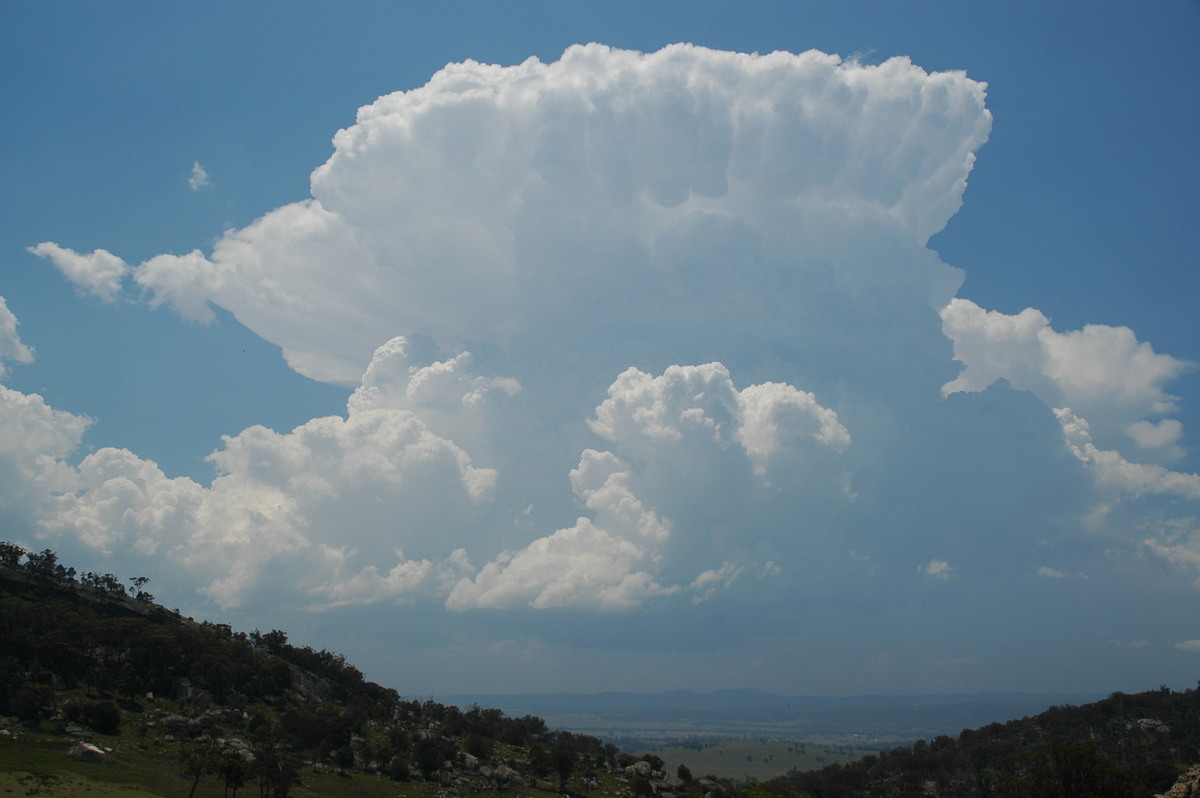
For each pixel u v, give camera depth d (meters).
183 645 150.25
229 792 103.25
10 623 129.50
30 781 92.06
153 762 109.31
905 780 191.75
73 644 134.75
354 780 124.75
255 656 162.25
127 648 138.38
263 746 126.56
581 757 185.00
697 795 161.62
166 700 136.25
